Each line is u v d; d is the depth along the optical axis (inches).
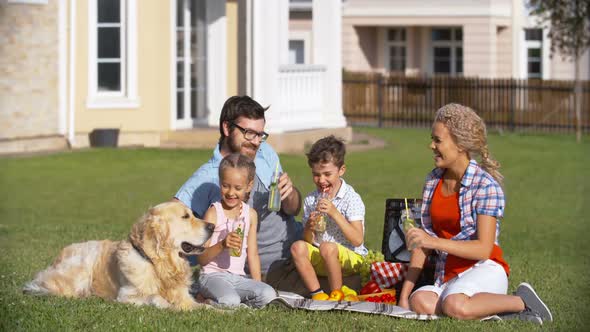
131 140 775.1
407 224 261.4
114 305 252.5
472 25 1209.4
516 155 817.5
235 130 281.4
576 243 444.5
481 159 264.5
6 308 250.8
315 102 822.5
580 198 593.6
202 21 813.9
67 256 272.1
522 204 569.3
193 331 233.6
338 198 283.9
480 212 255.8
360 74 1143.6
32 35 733.9
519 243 442.9
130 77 769.6
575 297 302.2
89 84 764.0
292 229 294.5
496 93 1063.0
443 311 253.0
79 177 623.8
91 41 761.6
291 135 765.9
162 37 778.8
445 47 1278.3
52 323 238.7
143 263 253.0
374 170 684.1
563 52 973.8
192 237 252.4
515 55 1228.5
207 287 264.7
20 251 357.7
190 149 759.7
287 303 258.4
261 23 747.4
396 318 252.5
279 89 770.2
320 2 830.5
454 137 256.7
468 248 251.9
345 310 256.5
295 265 279.0
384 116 1127.0
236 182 261.0
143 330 232.8
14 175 627.2
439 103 1097.4
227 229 267.6
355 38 1289.4
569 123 1030.4
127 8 764.6
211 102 820.0
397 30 1309.1
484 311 250.7
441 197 263.7
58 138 752.3
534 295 257.1
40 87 742.5
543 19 972.6
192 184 284.8
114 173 641.6
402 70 1311.5
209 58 816.3
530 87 1047.6
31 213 492.4
